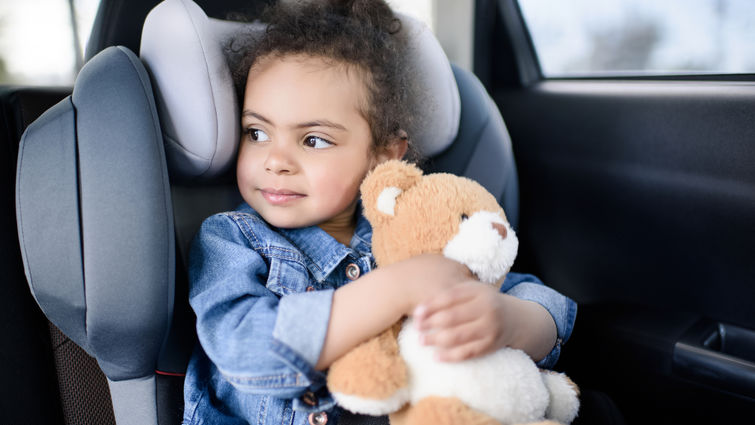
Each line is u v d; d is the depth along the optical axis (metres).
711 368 0.86
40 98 0.80
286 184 0.77
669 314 1.00
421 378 0.55
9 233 0.80
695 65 1.13
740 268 0.96
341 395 0.54
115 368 0.70
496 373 0.55
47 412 0.85
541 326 0.71
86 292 0.64
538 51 1.41
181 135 0.74
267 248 0.76
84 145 0.65
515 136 1.36
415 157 0.97
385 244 0.64
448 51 1.64
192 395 0.73
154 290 0.65
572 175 1.22
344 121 0.78
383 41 0.86
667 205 1.05
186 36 0.72
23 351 0.82
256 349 0.60
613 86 1.20
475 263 0.59
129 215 0.64
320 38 0.79
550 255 1.27
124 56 0.69
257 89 0.77
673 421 0.91
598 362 0.99
